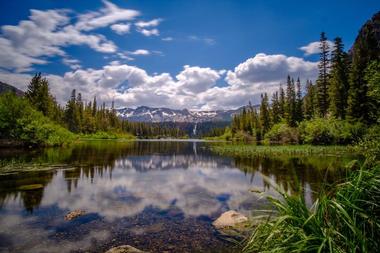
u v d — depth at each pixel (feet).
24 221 26.02
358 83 127.13
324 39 164.86
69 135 166.61
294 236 10.97
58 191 38.91
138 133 539.70
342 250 9.87
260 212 28.84
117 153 111.86
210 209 31.09
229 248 19.84
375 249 10.05
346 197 11.53
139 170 64.23
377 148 25.04
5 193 36.96
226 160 88.38
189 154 117.91
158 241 21.44
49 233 22.99
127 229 24.25
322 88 167.43
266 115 256.73
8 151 97.35
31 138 115.65
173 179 52.24
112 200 34.91
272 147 131.03
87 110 340.59
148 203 33.68
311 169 59.93
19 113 116.67
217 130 538.06
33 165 63.77
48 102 189.78
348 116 129.39
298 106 205.36
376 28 152.56
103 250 19.74
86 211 29.68
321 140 136.98
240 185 45.70
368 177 11.73
